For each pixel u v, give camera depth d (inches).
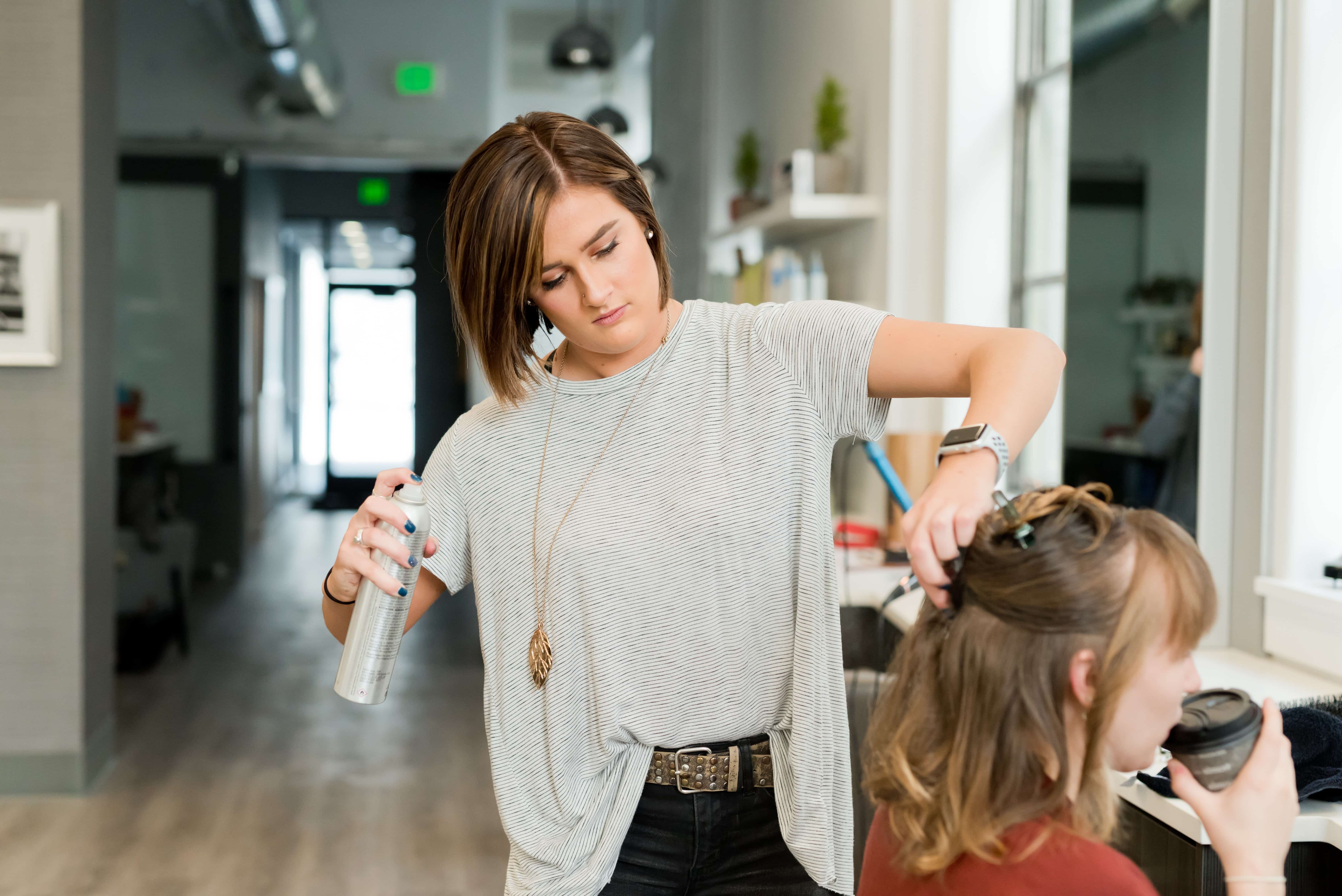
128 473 275.0
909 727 39.4
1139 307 98.4
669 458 50.4
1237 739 39.1
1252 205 84.6
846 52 144.9
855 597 103.5
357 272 663.1
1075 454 112.3
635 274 47.5
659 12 273.7
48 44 146.8
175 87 318.0
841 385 49.3
